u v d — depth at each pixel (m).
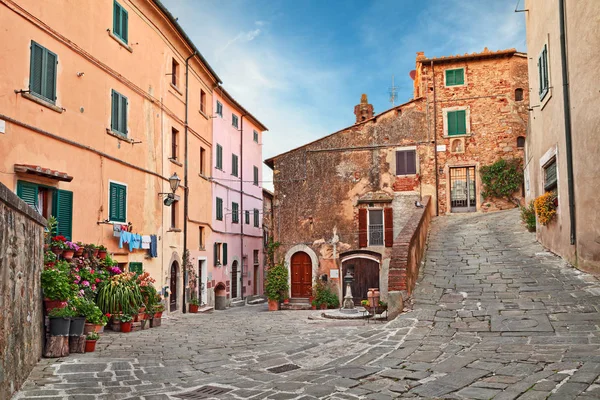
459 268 12.20
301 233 21.52
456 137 20.98
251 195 30.67
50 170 10.70
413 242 11.52
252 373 6.93
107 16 13.99
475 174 20.94
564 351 6.55
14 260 5.87
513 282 10.60
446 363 6.55
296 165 21.94
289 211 21.77
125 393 6.05
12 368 5.68
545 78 13.23
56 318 8.12
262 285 32.59
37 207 10.75
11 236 5.74
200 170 22.11
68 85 12.10
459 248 14.25
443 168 20.91
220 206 24.69
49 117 11.33
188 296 19.33
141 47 16.05
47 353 8.02
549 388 5.23
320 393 5.69
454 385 5.65
